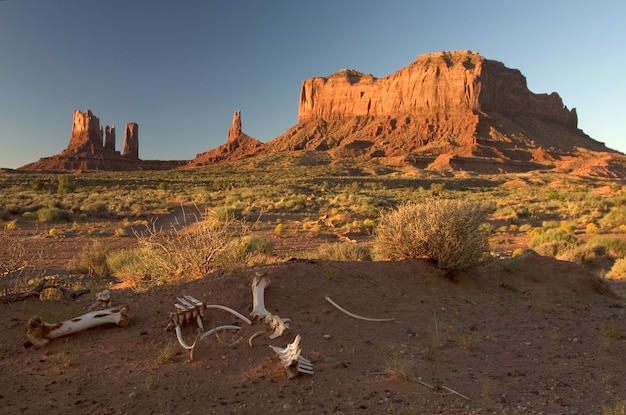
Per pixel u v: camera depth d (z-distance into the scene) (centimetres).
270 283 704
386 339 609
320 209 3725
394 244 945
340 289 748
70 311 690
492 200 5406
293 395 449
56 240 2048
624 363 570
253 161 17188
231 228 2534
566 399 465
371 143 19012
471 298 819
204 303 617
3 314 685
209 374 490
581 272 1001
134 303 704
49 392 450
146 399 437
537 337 661
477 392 473
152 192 5878
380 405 436
